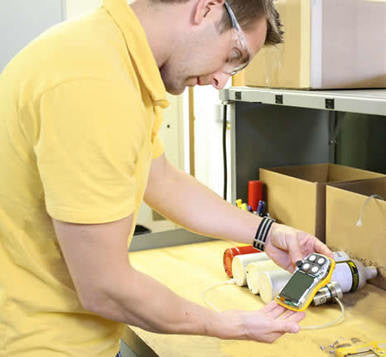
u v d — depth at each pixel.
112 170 0.75
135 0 0.85
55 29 0.82
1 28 1.80
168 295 0.88
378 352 1.07
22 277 0.89
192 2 0.81
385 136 1.90
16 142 0.80
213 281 1.52
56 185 0.75
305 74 1.46
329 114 1.90
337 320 1.26
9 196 0.84
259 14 0.85
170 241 1.82
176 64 0.86
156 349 1.13
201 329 0.92
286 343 1.16
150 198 1.23
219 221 1.25
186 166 2.93
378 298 1.38
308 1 1.42
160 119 1.01
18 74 0.78
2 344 0.92
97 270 0.79
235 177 1.83
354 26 1.46
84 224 0.76
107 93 0.74
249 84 1.73
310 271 1.09
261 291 1.37
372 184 1.61
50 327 0.90
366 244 1.42
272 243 1.25
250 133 1.81
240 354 1.12
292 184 1.64
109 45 0.79
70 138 0.73
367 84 1.52
